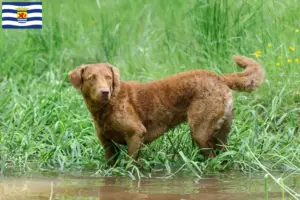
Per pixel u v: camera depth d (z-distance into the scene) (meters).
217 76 12.23
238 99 14.27
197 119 12.09
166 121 12.29
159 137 12.74
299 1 17.31
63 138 12.80
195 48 16.75
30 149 12.66
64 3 20.72
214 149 12.41
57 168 12.09
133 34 18.95
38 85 15.91
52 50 17.89
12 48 18.16
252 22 16.75
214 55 16.00
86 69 11.74
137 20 19.61
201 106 12.05
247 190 10.41
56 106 13.84
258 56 15.26
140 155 12.27
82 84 11.77
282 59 15.11
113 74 11.83
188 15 18.16
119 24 18.81
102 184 10.86
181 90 12.16
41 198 9.88
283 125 13.57
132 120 11.89
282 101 14.15
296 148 12.52
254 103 14.29
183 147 12.64
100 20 19.77
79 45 18.55
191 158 12.00
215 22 16.52
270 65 14.93
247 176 11.46
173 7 19.23
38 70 17.41
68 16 20.19
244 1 16.86
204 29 16.66
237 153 12.10
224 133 12.29
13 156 12.52
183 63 16.39
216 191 10.35
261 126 13.24
